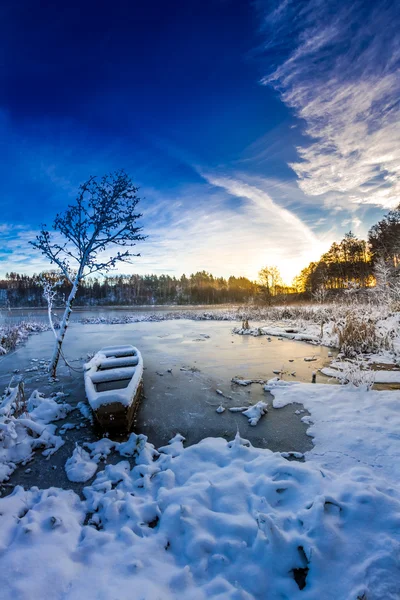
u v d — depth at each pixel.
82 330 17.92
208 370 8.30
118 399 4.78
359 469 3.31
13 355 11.01
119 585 2.15
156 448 4.39
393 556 2.19
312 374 7.66
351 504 2.63
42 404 5.66
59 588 2.17
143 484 3.44
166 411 5.64
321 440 4.35
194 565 2.36
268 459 3.64
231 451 4.02
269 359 9.39
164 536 2.63
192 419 5.29
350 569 2.16
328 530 2.38
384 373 7.18
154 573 2.28
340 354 9.45
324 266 44.16
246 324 16.22
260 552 2.36
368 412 5.05
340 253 43.25
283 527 2.55
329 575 2.13
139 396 6.17
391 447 3.91
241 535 2.57
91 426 5.06
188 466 3.78
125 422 4.79
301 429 4.76
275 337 13.76
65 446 4.44
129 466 3.89
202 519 2.76
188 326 19.06
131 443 4.33
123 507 3.04
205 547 2.48
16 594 2.09
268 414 5.37
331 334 12.27
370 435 4.28
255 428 4.87
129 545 2.57
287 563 2.27
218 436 4.69
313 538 2.35
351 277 40.53
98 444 4.40
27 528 2.65
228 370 8.26
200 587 2.18
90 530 2.77
